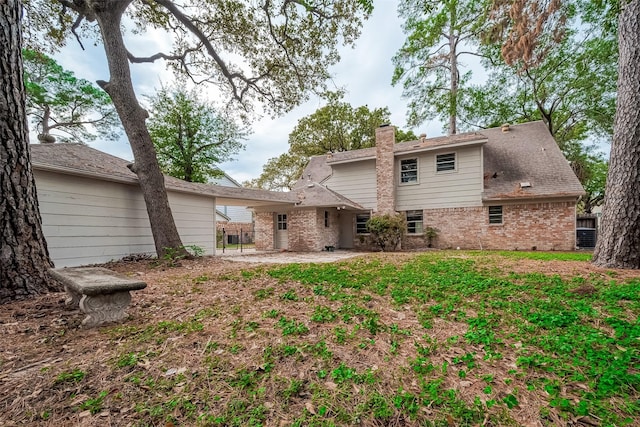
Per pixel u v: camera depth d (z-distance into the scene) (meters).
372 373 1.96
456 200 12.24
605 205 5.14
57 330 2.65
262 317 3.01
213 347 2.33
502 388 1.79
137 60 9.60
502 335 2.49
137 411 1.58
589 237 12.26
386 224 12.12
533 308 3.12
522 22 7.02
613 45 11.61
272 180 29.61
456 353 2.23
